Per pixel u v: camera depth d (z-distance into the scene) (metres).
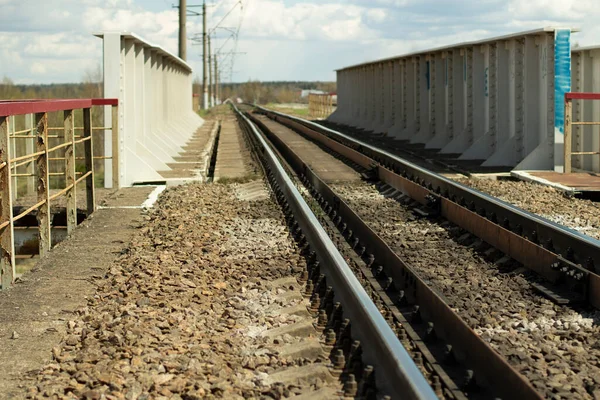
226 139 33.66
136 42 19.58
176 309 7.13
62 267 9.20
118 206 13.99
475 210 12.07
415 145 30.22
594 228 11.20
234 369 5.64
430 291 6.76
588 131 19.05
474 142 23.89
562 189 14.70
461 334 5.82
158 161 19.58
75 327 6.73
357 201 14.35
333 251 7.87
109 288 8.09
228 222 12.04
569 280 7.68
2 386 5.34
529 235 10.02
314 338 6.27
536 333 6.43
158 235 10.98
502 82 21.47
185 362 5.70
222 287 7.99
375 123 40.53
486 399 5.02
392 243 10.22
